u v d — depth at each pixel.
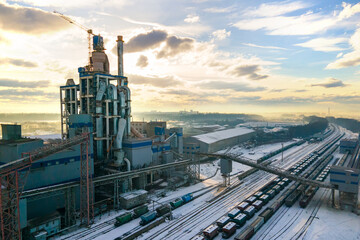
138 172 69.56
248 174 100.50
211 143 142.00
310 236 49.31
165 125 132.25
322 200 69.94
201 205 66.50
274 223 55.16
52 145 48.62
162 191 77.56
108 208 62.19
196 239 45.06
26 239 43.41
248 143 181.12
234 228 49.84
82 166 56.00
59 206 57.75
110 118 83.75
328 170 101.06
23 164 40.19
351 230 51.84
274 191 73.19
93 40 87.69
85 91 86.00
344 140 157.38
